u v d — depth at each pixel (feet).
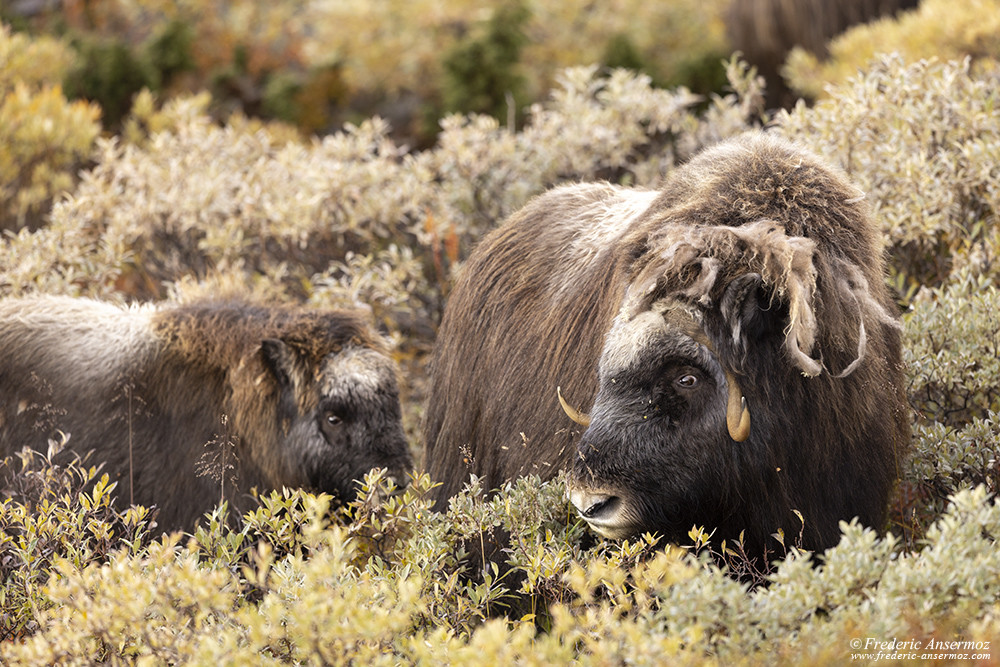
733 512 35.94
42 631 36.50
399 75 154.51
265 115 147.33
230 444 49.70
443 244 73.61
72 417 49.29
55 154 89.66
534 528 38.55
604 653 28.45
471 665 27.81
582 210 47.50
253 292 58.54
